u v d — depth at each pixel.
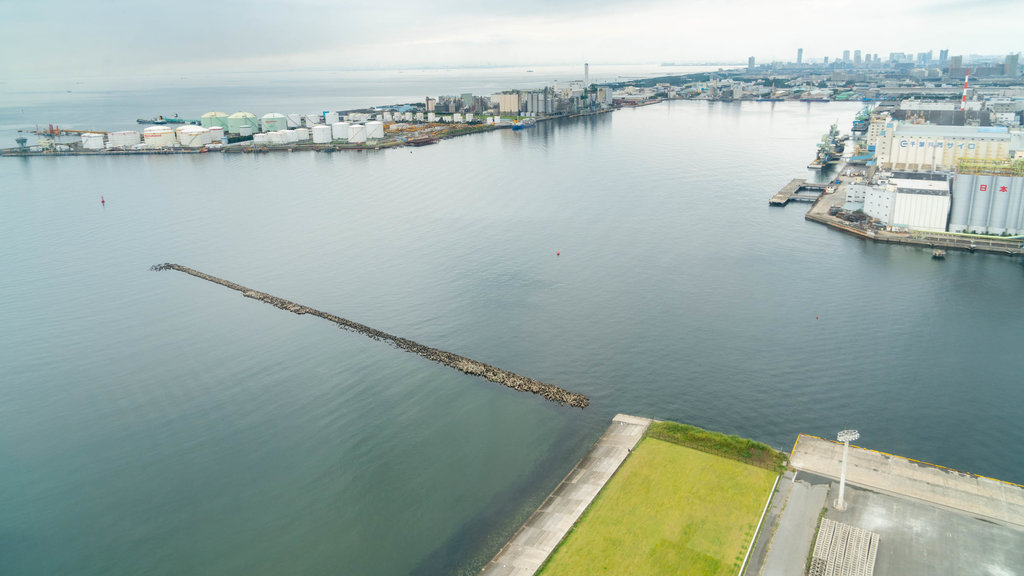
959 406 163.62
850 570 108.38
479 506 133.62
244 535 127.88
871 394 170.38
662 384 179.50
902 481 132.12
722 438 148.00
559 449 152.12
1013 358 186.88
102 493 142.12
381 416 168.88
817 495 128.62
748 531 119.50
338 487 141.50
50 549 125.81
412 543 124.12
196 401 179.50
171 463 152.12
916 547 113.31
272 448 156.50
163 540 127.31
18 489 144.25
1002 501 125.12
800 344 199.88
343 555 121.75
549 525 124.81
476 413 168.88
